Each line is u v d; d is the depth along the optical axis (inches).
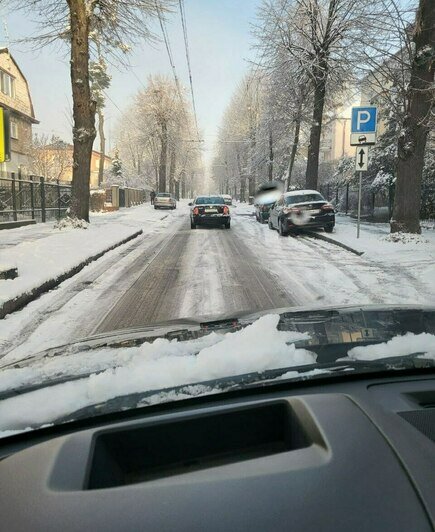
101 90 1750.7
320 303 235.0
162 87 1996.8
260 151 1674.5
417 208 417.7
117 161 2107.5
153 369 56.7
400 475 32.5
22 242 425.1
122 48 655.1
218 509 29.7
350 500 30.3
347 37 709.9
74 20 550.3
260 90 1173.7
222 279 303.4
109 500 31.0
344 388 51.0
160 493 31.3
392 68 455.5
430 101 392.8
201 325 94.2
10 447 44.1
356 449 35.3
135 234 583.8
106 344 81.9
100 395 51.4
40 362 72.0
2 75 1219.2
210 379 53.2
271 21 791.7
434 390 50.3
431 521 28.7
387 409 44.0
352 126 450.9
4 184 601.3
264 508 29.6
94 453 37.5
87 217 586.9
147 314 221.1
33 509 31.0
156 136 2139.5
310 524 28.5
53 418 47.3
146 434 41.6
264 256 404.5
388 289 258.2
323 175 1658.5
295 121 1041.5
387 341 70.2
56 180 821.9
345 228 611.5
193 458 41.5
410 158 411.5
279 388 51.3
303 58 776.9
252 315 100.7
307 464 33.7
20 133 1349.7
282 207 593.0
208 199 739.4
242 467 33.8
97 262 370.9
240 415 43.4
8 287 241.4
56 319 212.2
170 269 343.0
